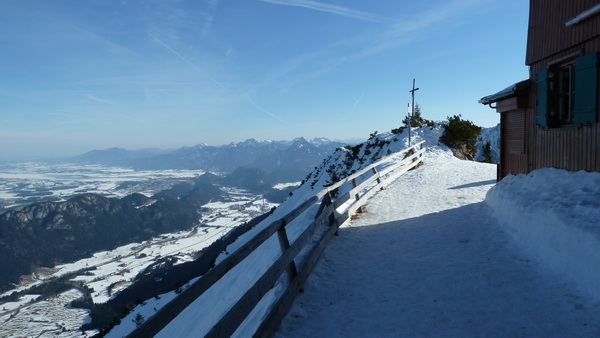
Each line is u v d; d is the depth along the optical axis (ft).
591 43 19.99
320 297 15.55
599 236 13.73
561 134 23.17
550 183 22.45
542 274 16.06
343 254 21.39
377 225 28.12
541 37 25.36
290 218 14.83
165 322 6.55
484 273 16.88
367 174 57.11
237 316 9.63
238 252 9.78
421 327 12.62
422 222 27.94
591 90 19.66
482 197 35.04
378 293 15.72
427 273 17.58
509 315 12.89
